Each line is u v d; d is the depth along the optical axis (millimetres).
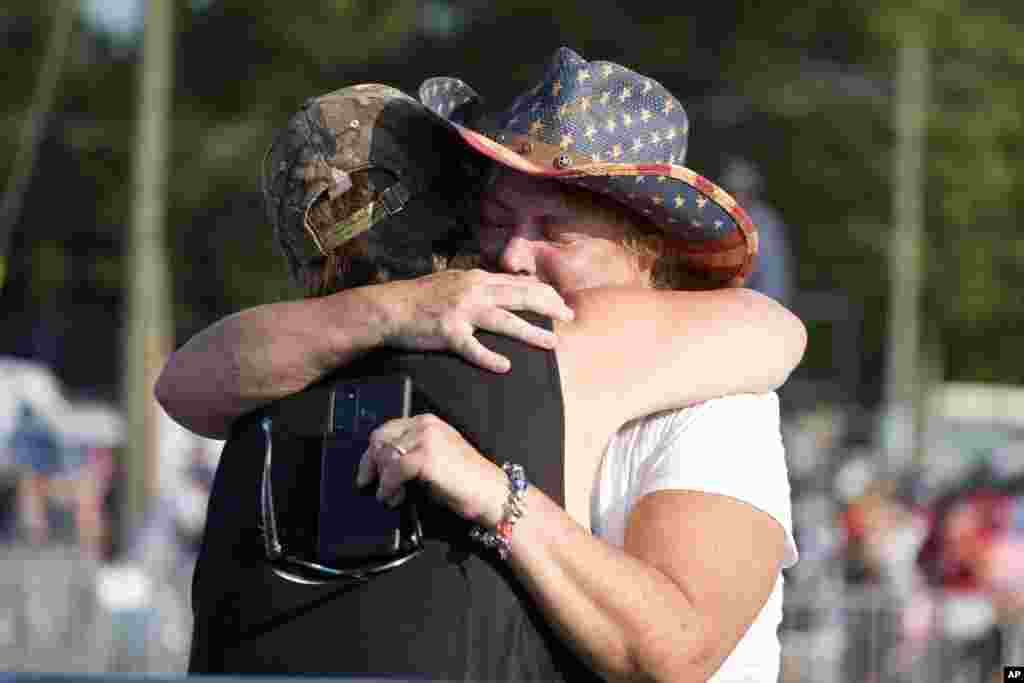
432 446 5477
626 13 62812
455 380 5711
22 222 66938
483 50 63719
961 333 74062
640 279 6480
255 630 5695
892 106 64188
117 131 66562
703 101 63781
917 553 24891
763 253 28250
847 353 60531
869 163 64562
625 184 6145
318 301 6008
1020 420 49781
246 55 65688
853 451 44031
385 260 6258
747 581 5723
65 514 31188
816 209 64625
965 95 68938
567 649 5633
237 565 5836
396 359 5824
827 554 25969
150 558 29812
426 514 5602
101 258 67750
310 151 6219
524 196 6312
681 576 5645
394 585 5559
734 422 5965
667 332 6008
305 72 65938
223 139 64000
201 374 6105
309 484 5828
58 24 24500
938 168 67875
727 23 62719
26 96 66625
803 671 22922
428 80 7203
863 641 23078
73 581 25078
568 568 5477
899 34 61625
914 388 60000
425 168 6273
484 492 5461
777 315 6199
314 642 5598
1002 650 23109
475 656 5488
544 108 6324
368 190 6211
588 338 5941
